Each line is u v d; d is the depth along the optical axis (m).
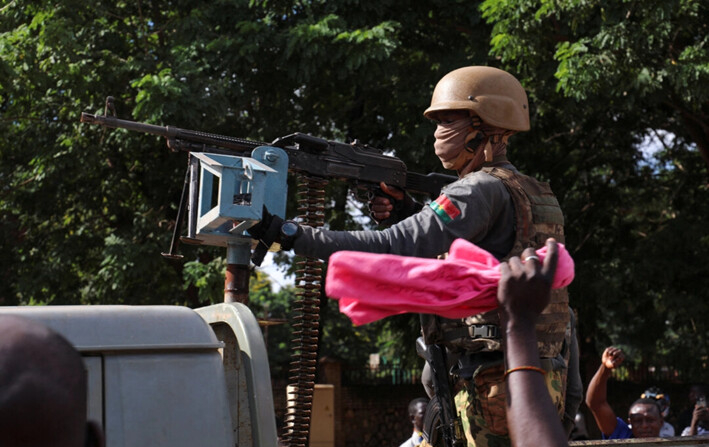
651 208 14.97
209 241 2.40
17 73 9.71
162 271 10.99
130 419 1.49
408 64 11.14
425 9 10.76
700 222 12.77
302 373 2.56
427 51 11.05
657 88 9.33
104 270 10.39
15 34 9.98
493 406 2.25
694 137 12.26
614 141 13.64
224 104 9.45
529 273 1.21
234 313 1.82
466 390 2.38
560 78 8.80
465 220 2.23
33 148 11.16
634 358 22.61
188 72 9.29
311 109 10.97
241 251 2.37
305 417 2.56
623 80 8.81
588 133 13.48
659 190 14.66
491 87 2.48
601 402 4.86
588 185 14.19
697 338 15.37
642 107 12.34
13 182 11.59
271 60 9.98
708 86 8.76
